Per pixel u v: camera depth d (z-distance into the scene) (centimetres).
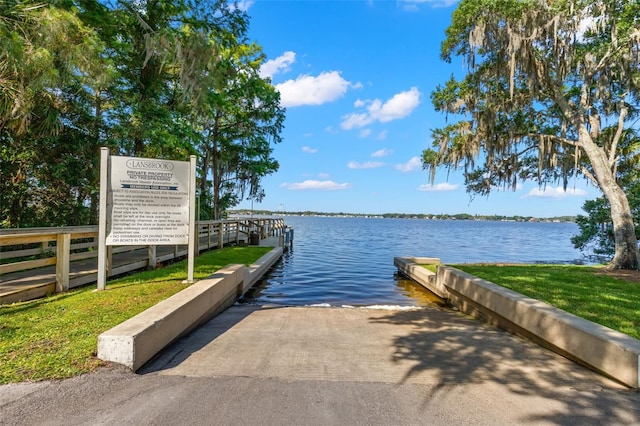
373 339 438
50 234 536
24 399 240
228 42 1377
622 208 995
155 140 1116
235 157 2148
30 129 915
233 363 333
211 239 1420
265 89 2006
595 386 295
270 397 260
